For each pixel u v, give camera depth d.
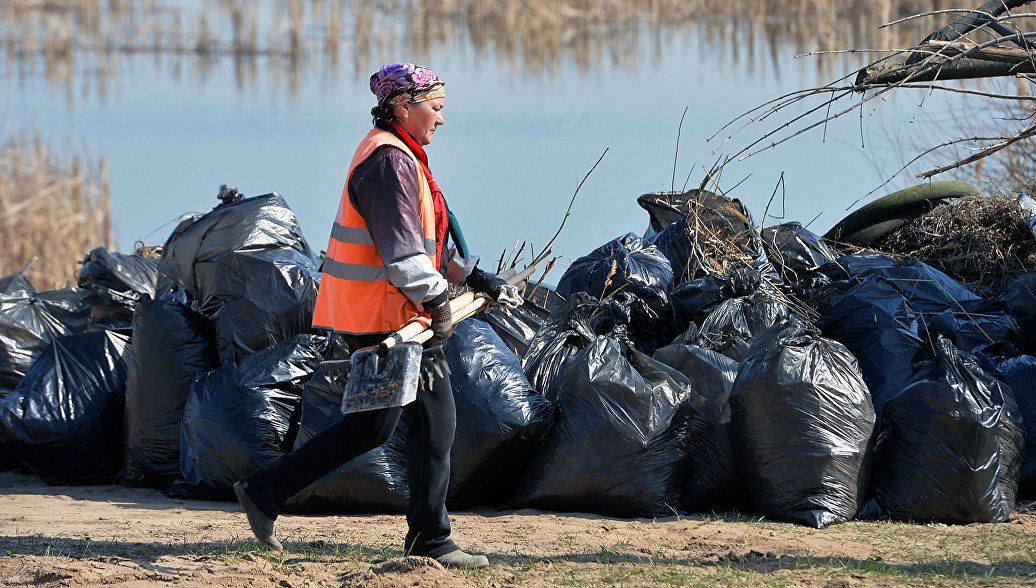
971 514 12.89
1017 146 22.23
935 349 13.52
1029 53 12.02
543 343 15.27
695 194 19.78
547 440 13.99
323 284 10.75
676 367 14.82
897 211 18.91
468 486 13.86
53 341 17.16
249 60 64.62
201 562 10.97
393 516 13.71
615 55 63.28
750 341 15.43
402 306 10.36
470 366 13.99
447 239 11.07
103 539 12.22
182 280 16.67
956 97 25.39
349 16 70.44
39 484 16.50
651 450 13.49
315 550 11.57
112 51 68.19
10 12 72.12
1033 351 16.03
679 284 18.11
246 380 14.93
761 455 13.30
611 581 10.31
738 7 66.88
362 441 10.48
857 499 13.20
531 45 66.44
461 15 71.62
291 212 16.84
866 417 13.37
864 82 12.21
